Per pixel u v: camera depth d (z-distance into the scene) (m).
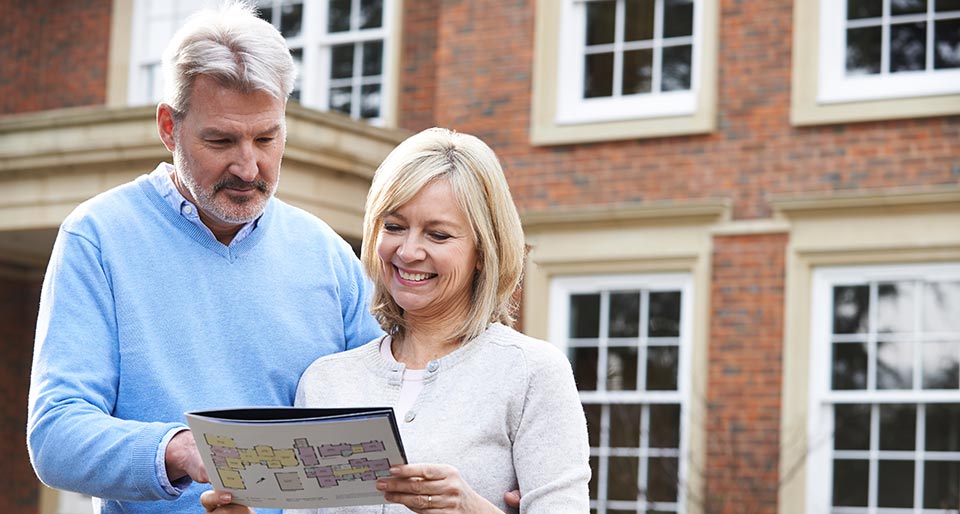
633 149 11.02
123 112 9.93
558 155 11.25
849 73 10.48
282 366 3.42
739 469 10.40
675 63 11.03
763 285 10.50
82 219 3.32
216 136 3.19
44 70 13.37
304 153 9.79
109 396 3.24
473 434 3.04
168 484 3.01
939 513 9.97
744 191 10.64
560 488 3.00
